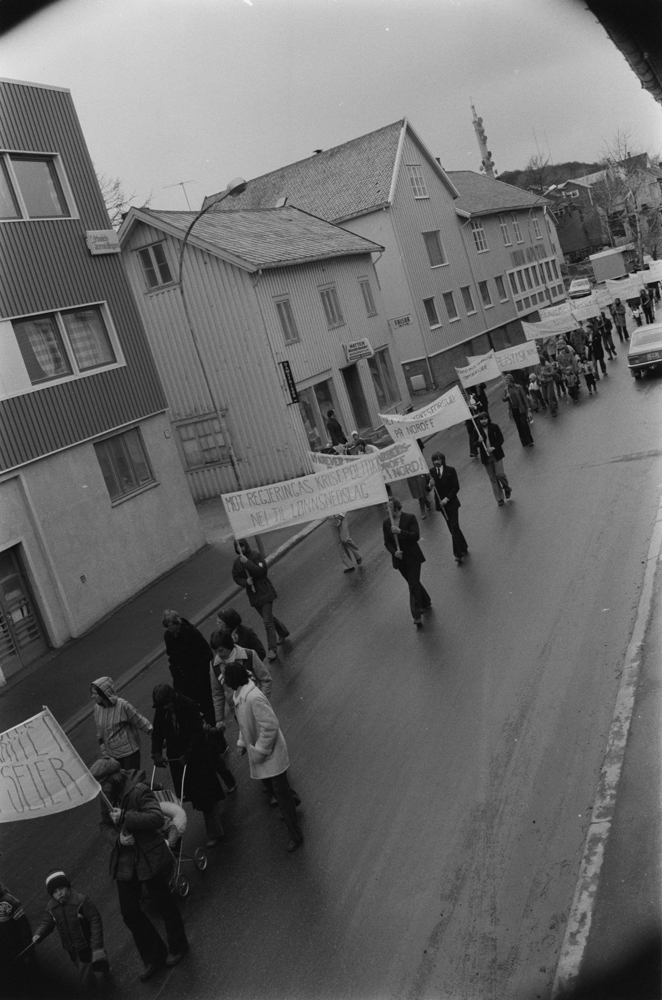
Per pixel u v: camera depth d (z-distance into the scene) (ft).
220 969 22.65
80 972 23.93
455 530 50.83
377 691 36.70
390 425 64.03
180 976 22.82
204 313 94.68
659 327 102.78
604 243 212.64
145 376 71.00
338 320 110.01
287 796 27.02
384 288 143.33
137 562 66.95
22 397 58.95
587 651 34.27
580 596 40.19
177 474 73.31
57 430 61.36
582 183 213.46
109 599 63.52
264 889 25.45
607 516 51.31
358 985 20.56
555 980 18.76
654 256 193.67
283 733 35.27
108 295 68.28
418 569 42.55
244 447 97.19
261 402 94.99
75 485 62.34
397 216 141.90
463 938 20.99
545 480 64.95
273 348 94.07
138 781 24.48
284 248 102.32
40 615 58.44
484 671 35.45
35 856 32.14
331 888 24.56
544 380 92.99
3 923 24.41
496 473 61.52
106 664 53.21
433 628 41.81
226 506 47.52
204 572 68.13
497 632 38.99
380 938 21.95
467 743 30.17
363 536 65.46
